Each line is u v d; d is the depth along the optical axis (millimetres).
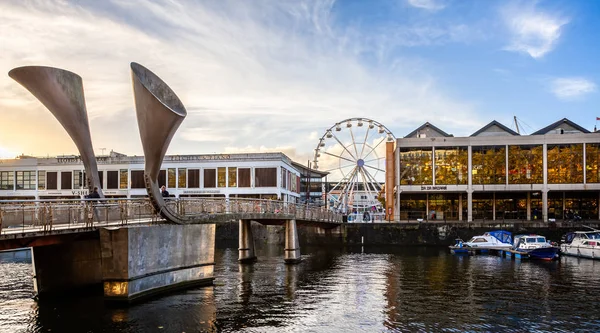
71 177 81000
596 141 67188
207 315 24859
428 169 70625
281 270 41688
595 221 63750
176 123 26641
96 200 24984
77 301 26438
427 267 44156
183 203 31562
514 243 55875
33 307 25281
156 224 29125
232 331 22438
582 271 41625
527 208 72250
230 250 60781
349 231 66750
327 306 27562
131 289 25328
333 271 41188
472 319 25000
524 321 24656
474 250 57281
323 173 119438
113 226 25844
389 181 79062
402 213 74062
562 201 71500
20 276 35688
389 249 62594
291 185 88438
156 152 27094
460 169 69938
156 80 27125
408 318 25109
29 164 82188
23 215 20984
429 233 65375
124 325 22531
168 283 28922
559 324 24188
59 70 29250
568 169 67750
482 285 34438
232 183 78312
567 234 56906
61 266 28031
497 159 69250
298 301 28750
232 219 37094
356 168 79250
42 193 81625
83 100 30797
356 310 26703
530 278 37625
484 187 69188
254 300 28859
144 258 26547
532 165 68562
